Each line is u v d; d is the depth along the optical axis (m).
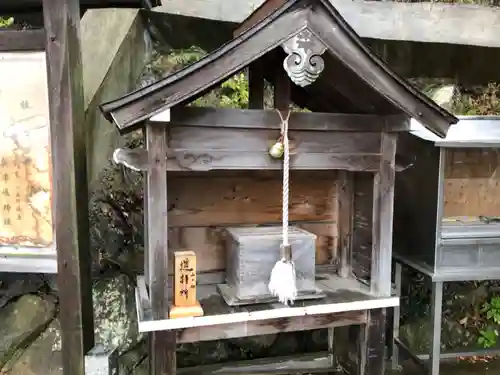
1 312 2.16
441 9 2.86
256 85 2.00
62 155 1.58
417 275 2.71
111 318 2.16
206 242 1.91
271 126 1.56
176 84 1.35
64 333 1.66
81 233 1.67
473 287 2.79
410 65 3.05
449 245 2.05
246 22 1.90
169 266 1.85
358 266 1.99
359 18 2.77
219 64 1.37
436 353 2.12
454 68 3.11
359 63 1.45
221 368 2.19
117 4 1.90
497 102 3.05
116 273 2.29
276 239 1.68
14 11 2.05
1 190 1.62
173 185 1.85
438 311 2.10
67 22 1.56
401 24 2.81
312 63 1.39
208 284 1.91
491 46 2.92
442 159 1.98
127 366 2.13
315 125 1.62
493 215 2.19
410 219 2.24
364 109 1.75
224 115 1.52
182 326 1.51
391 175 1.72
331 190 2.08
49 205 1.62
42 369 2.03
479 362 2.49
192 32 2.72
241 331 1.62
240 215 1.95
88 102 2.21
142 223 2.40
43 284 2.23
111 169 2.39
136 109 1.34
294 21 1.37
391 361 2.46
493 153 2.11
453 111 2.89
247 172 1.95
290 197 2.03
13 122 1.60
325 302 1.69
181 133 1.49
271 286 1.59
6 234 1.63
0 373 2.01
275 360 2.28
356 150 1.68
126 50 2.46
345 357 2.14
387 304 1.73
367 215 1.91
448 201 2.12
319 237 2.08
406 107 1.53
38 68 1.59
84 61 2.24
